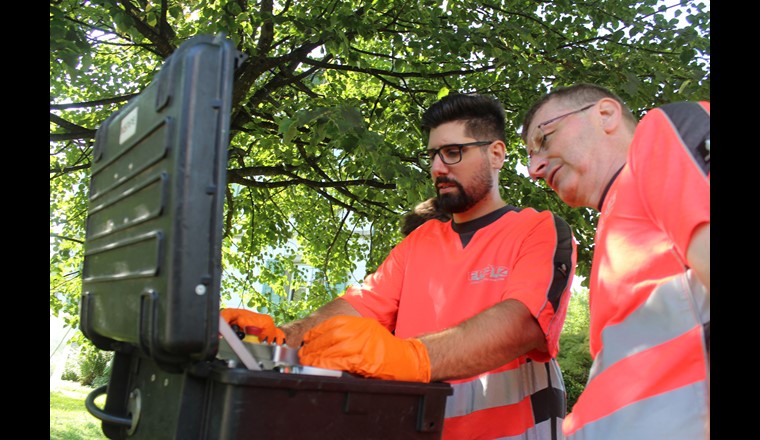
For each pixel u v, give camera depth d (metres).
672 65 5.05
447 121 2.08
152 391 1.32
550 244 1.88
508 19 5.78
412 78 6.32
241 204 8.39
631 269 1.23
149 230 1.14
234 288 9.39
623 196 1.27
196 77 1.08
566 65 5.36
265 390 1.10
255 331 1.45
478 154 2.07
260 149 7.76
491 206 2.11
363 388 1.18
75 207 8.44
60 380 15.99
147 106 1.23
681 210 1.08
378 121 5.87
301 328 2.02
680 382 1.14
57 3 4.59
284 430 1.12
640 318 1.21
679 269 1.17
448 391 1.28
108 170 1.42
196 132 1.07
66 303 8.85
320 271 8.88
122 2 5.25
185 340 1.04
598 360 1.29
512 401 1.89
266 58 5.63
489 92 5.96
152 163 1.15
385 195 6.32
